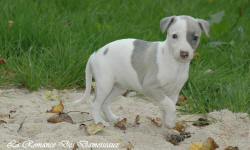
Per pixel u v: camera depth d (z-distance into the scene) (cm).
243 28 901
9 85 640
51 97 599
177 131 466
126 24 842
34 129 461
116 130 477
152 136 450
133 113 550
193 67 705
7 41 712
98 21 867
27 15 782
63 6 914
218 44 792
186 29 418
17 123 491
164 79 440
